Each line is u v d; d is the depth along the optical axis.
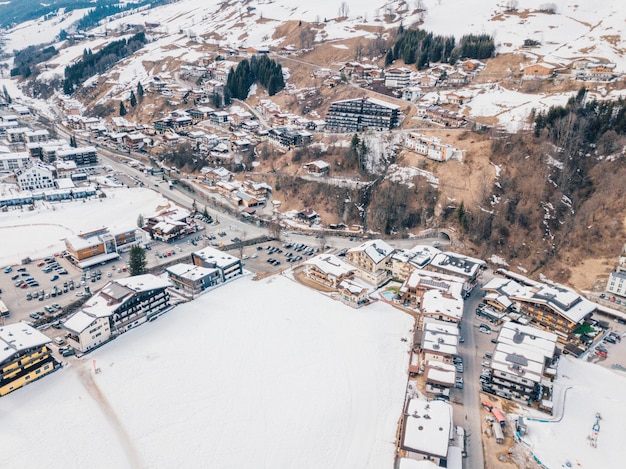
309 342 101.69
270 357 97.06
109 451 75.25
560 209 138.50
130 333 103.94
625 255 120.06
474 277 123.69
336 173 176.00
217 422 81.06
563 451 76.25
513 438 78.81
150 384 89.00
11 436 77.56
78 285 121.69
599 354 99.81
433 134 178.38
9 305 112.44
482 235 141.88
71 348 97.81
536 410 84.75
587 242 129.75
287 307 114.25
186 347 99.44
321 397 86.81
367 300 117.38
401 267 128.38
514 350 91.44
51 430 78.81
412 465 69.81
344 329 106.25
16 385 86.75
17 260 133.88
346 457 75.25
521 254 134.88
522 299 110.12
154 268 130.88
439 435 73.81
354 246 146.62
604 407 85.44
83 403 84.44
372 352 98.69
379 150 176.12
